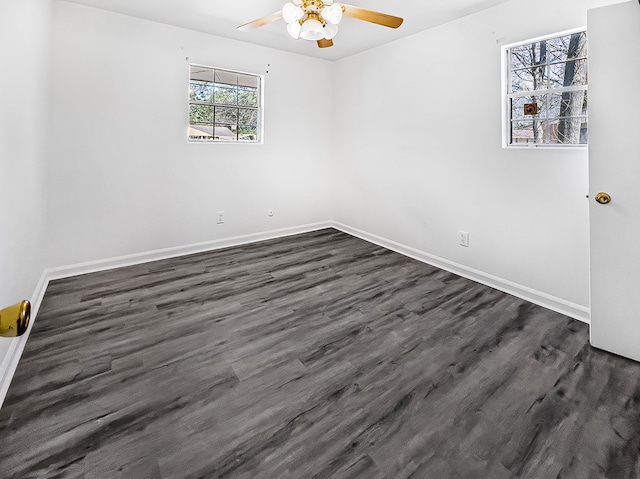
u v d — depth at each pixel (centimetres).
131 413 166
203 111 418
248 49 431
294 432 156
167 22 365
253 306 282
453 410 170
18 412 164
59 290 307
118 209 364
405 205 418
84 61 329
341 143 512
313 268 373
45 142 302
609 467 138
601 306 216
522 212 298
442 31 352
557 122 280
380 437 154
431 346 226
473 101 329
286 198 498
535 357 213
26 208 238
